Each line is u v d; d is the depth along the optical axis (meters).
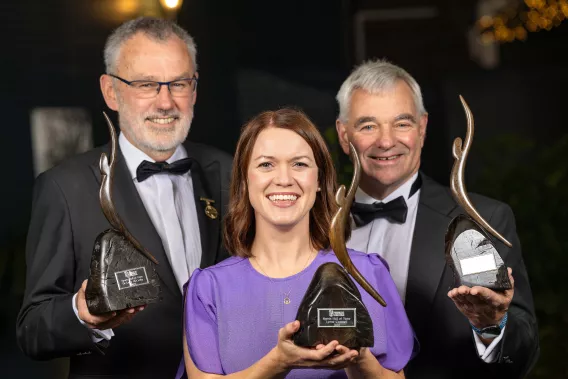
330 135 4.12
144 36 3.30
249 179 2.56
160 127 3.30
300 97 7.59
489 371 3.05
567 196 4.39
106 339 3.01
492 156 4.70
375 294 2.39
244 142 2.59
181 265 3.33
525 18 11.81
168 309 3.19
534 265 4.36
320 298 2.28
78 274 3.17
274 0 7.57
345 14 7.77
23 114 6.88
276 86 7.55
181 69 3.30
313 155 2.57
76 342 2.94
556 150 4.52
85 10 6.91
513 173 4.54
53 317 2.96
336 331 2.24
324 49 7.70
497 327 2.74
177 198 3.41
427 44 12.80
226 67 7.45
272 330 2.52
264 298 2.55
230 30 7.45
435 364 3.09
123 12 6.87
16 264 5.97
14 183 6.86
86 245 3.17
